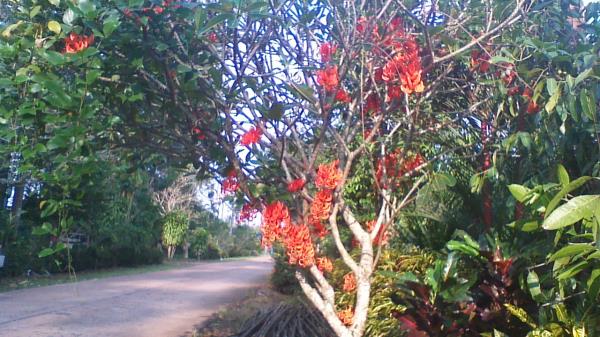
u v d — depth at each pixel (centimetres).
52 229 397
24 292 1513
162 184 3005
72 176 376
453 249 439
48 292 1537
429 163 482
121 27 372
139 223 2945
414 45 471
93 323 1030
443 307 434
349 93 507
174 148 462
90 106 356
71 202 390
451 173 523
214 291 1708
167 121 432
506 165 493
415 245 595
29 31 378
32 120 362
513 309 409
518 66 468
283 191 440
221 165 460
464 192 514
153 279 2141
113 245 2697
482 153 523
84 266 2480
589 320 364
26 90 366
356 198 646
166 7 371
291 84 446
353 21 464
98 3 358
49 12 392
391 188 473
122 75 397
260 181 448
